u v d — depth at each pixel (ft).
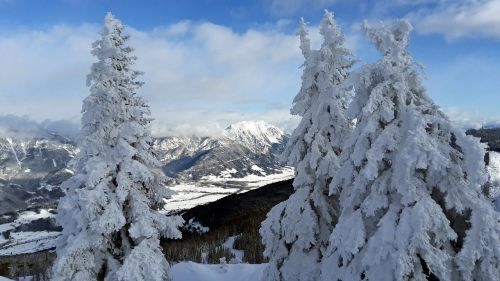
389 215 36.78
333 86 61.31
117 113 64.13
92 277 59.82
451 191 35.63
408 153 35.68
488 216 33.22
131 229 60.13
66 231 62.39
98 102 63.10
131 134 64.18
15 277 122.72
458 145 37.06
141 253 59.88
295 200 62.49
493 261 32.76
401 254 33.32
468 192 35.35
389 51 41.37
